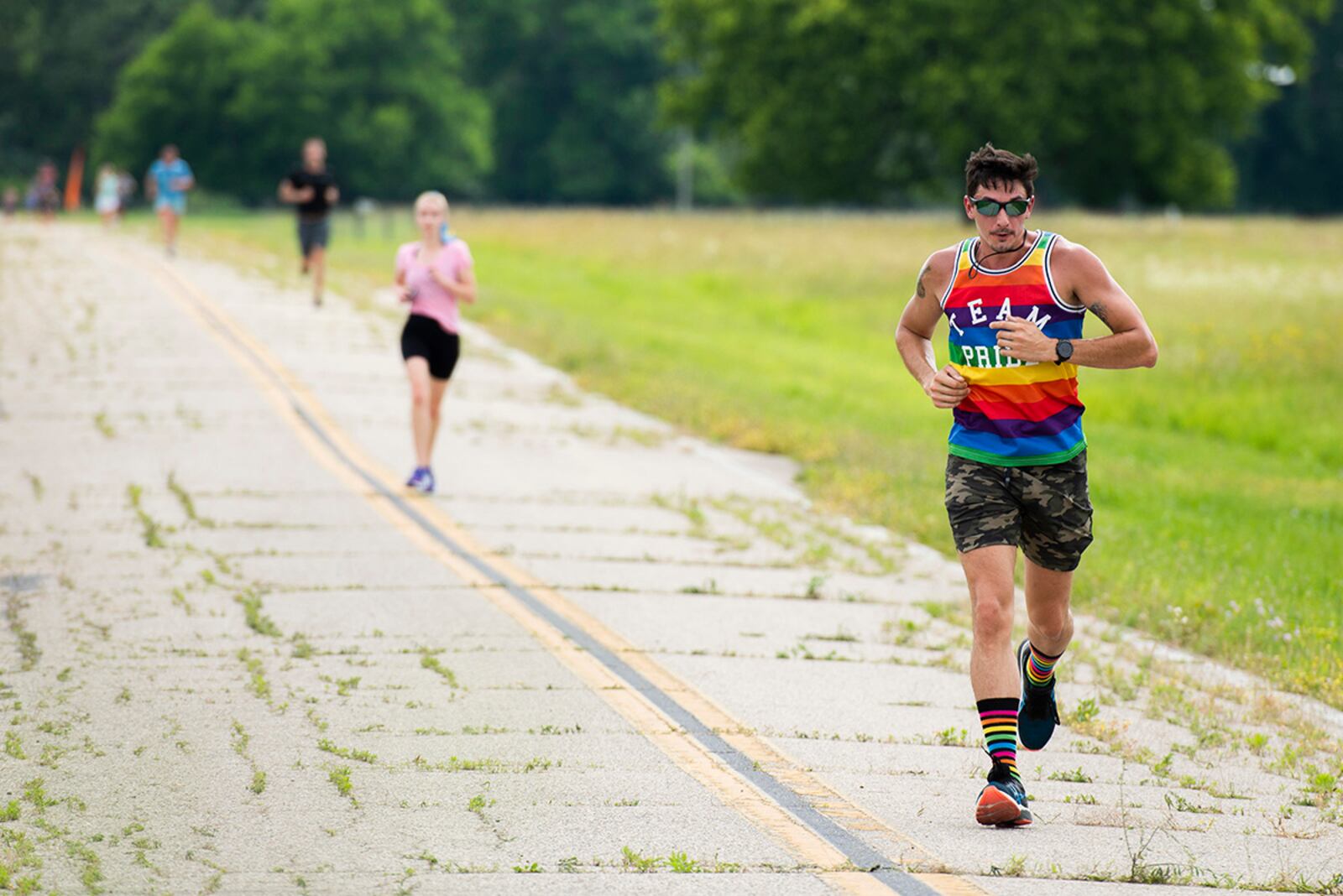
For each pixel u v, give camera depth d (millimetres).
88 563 32469
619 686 24719
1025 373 18781
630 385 63938
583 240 147000
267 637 27156
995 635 18547
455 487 42812
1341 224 172250
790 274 121500
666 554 36094
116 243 124438
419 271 41781
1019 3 189625
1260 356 76312
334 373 61688
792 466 50750
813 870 16531
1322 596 35281
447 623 28547
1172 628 31719
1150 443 61750
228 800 18609
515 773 20031
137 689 23641
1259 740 23484
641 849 17141
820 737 22438
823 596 32688
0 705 22516
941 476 47750
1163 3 191625
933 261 19359
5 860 16219
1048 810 19531
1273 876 17094
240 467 43781
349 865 16469
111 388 55906
